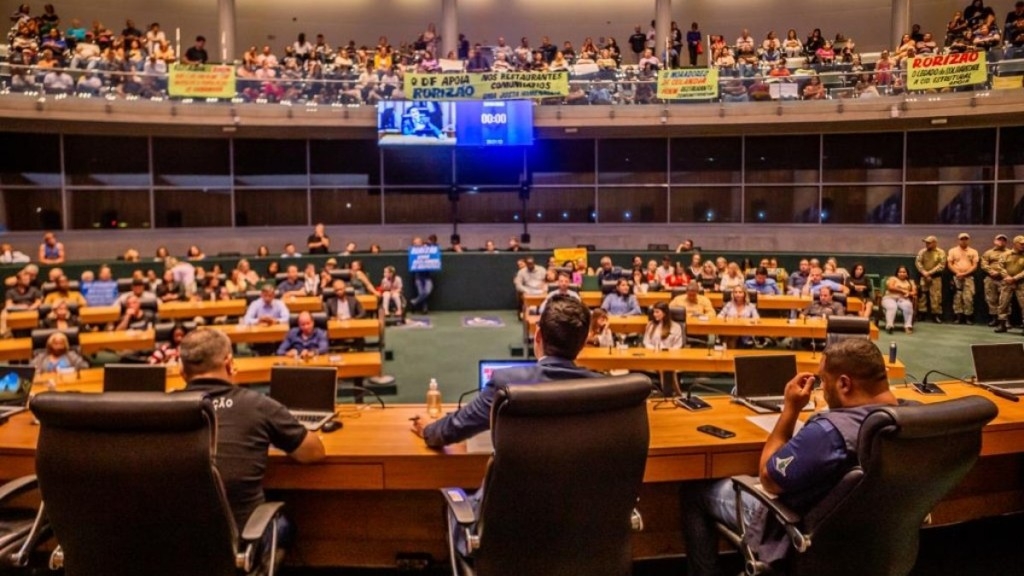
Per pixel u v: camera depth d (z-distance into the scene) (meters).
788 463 2.75
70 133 15.86
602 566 2.61
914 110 14.95
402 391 8.75
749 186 17.72
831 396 2.94
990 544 4.21
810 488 2.73
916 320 14.05
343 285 11.04
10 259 13.35
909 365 9.99
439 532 3.92
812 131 16.83
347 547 3.95
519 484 2.44
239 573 2.65
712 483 3.51
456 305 15.91
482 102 15.91
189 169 17.00
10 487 2.95
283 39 20.14
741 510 3.06
